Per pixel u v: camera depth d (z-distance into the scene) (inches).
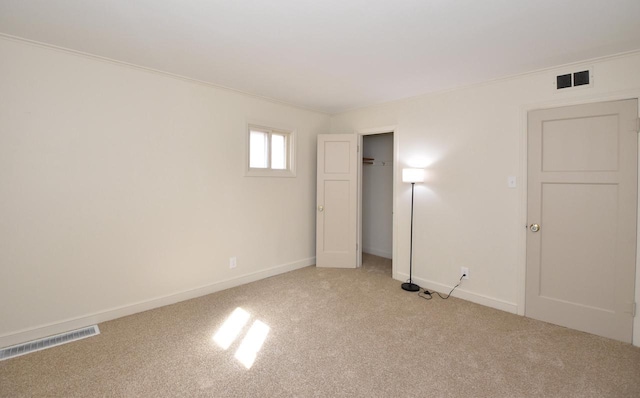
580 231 102.7
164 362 82.7
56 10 73.9
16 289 90.4
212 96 131.4
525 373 79.3
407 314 114.3
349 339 95.9
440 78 120.3
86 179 101.1
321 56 100.7
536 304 111.7
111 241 106.8
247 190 145.8
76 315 100.5
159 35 87.0
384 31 83.7
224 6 72.1
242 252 144.9
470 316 113.1
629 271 94.6
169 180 119.8
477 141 125.0
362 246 216.7
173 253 122.0
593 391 72.5
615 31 81.9
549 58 100.1
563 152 105.3
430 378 77.2
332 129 185.8
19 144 89.7
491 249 122.1
